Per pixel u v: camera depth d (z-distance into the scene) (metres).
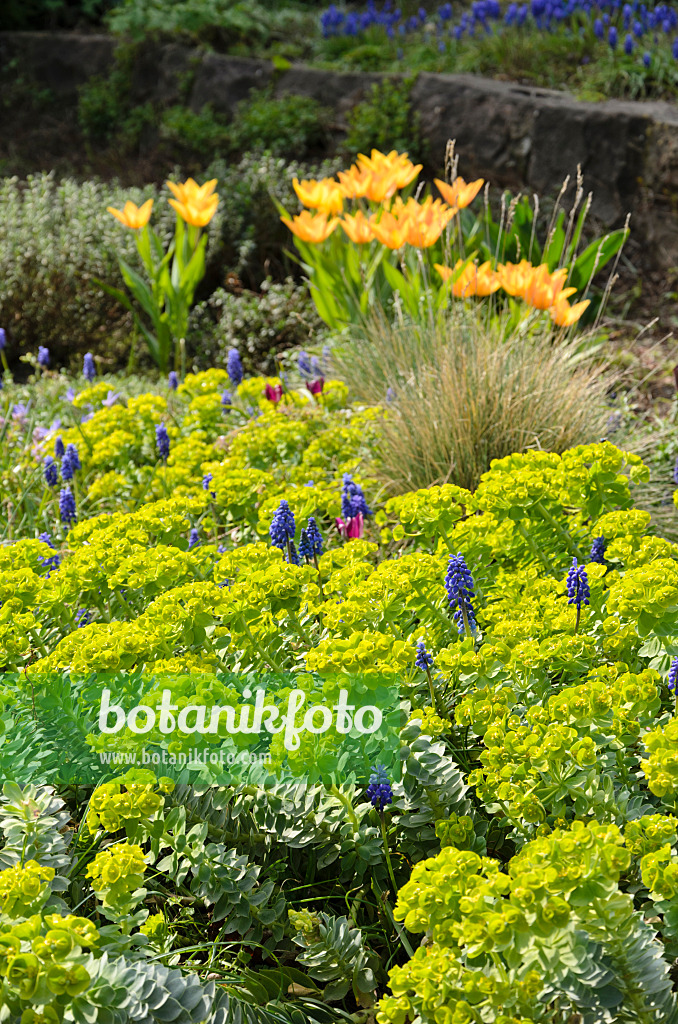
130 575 2.21
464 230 5.89
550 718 1.74
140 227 5.61
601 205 6.74
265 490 2.99
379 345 4.64
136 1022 1.37
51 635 2.39
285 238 7.18
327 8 10.90
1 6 10.70
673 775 1.56
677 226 6.42
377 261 5.16
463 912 1.38
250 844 1.91
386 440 3.84
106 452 3.56
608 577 2.09
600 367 4.31
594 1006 1.34
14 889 1.42
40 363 5.00
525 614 2.00
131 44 9.59
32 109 10.23
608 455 2.34
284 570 2.02
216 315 6.73
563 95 7.26
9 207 7.01
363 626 1.99
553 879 1.32
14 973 1.27
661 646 1.91
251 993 1.70
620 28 8.22
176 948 1.86
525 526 2.37
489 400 3.83
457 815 1.77
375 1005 1.73
